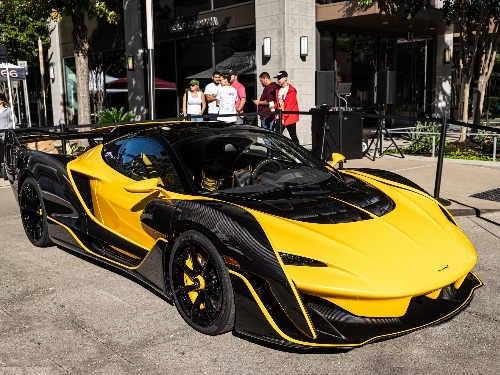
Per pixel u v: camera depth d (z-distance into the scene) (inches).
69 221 184.7
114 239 167.6
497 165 357.1
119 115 523.2
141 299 153.1
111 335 130.9
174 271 136.0
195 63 581.9
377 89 475.5
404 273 117.6
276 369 113.9
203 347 123.9
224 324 123.1
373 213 140.0
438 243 133.0
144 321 138.4
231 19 531.2
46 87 883.4
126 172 170.1
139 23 633.0
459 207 246.8
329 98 451.8
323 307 117.3
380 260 119.4
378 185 167.3
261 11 494.9
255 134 172.6
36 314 143.9
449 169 353.1
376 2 468.4
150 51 415.2
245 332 118.3
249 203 136.6
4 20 756.0
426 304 128.3
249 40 521.7
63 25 795.4
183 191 147.6
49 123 892.6
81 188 183.0
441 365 115.0
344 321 116.3
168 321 138.3
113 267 180.9
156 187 142.0
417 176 329.7
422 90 655.1
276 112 319.0
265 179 157.6
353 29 563.2
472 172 340.8
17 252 199.5
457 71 740.0
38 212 202.8
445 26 563.5
